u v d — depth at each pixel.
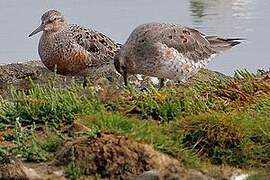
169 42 16.73
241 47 24.39
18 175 10.17
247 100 13.59
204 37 17.62
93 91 13.96
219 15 28.78
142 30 16.81
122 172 10.42
